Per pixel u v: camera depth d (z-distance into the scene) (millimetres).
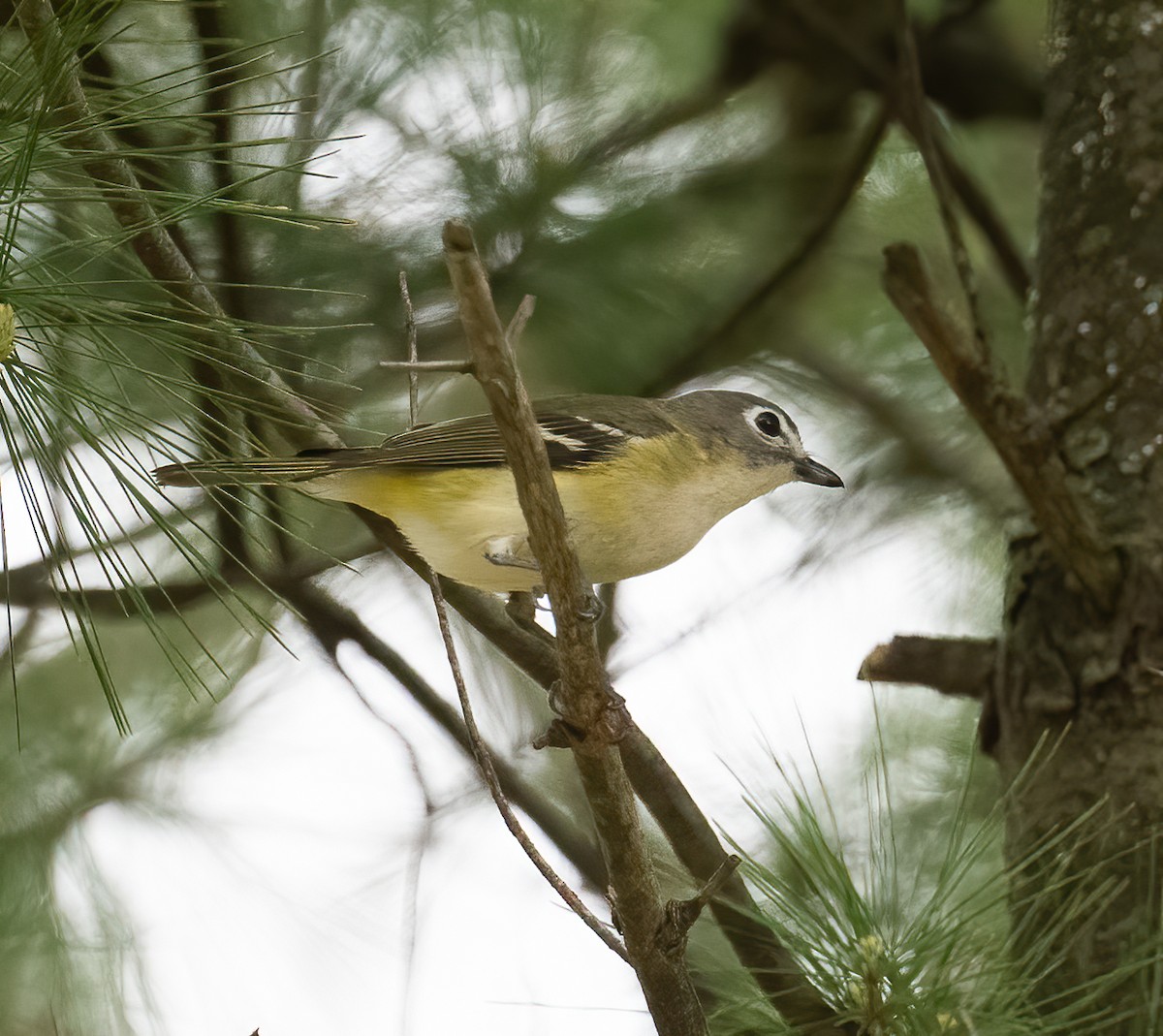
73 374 6965
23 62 6836
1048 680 7953
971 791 9633
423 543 9438
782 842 6652
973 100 13523
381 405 11992
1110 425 8086
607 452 9820
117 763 12422
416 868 10359
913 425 13336
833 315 13844
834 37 11672
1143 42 8438
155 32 9750
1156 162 8289
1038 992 7445
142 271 7879
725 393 11289
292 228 10133
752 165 11711
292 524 10328
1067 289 8406
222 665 12938
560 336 11484
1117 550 7836
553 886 6445
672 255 11805
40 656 12734
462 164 11000
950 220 7430
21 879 11547
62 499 8664
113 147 7465
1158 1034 6922
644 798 7910
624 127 11656
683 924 6402
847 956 6477
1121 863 7480
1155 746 7621
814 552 12633
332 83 10461
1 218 7848
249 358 7953
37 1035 10891
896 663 8508
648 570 10289
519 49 11297
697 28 12594
